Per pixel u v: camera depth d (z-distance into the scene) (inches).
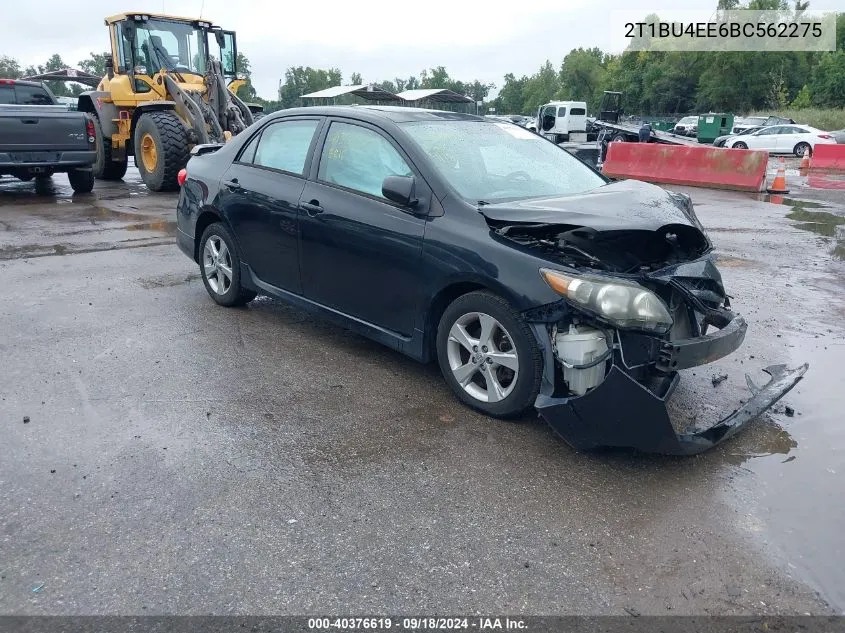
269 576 101.1
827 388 171.5
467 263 144.5
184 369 175.0
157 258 290.7
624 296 126.8
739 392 168.1
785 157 1118.4
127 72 512.7
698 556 107.7
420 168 158.6
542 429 146.6
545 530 113.2
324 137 184.4
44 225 361.7
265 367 177.6
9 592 96.8
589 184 181.0
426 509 118.0
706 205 495.8
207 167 223.0
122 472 127.0
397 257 159.0
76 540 108.0
